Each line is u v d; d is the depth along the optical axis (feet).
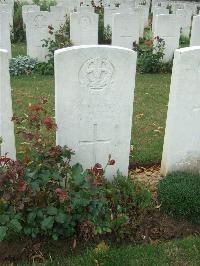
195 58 5.10
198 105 5.43
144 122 8.04
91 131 5.22
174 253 4.52
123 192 5.09
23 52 14.39
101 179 4.64
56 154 4.66
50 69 11.43
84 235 4.57
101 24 16.08
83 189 4.47
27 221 4.30
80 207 4.46
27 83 10.47
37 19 11.96
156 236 4.81
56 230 4.46
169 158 5.69
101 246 4.47
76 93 4.90
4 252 4.43
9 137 5.14
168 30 12.16
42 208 4.33
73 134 5.16
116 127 5.30
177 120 5.45
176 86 5.22
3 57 4.65
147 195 5.08
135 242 4.70
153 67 11.88
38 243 4.52
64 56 4.65
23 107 8.64
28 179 4.31
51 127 4.67
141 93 9.94
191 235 4.82
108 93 5.03
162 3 26.08
